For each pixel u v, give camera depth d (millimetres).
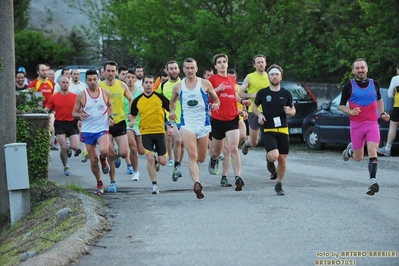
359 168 33281
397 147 38750
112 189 26906
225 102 26031
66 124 33156
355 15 51719
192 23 59281
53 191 26031
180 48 60031
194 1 59531
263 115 24453
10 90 24328
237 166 25797
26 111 27141
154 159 26188
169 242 17719
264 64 31234
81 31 87625
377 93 24859
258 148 45281
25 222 23062
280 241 17531
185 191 26531
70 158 40094
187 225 19656
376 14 46531
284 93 24484
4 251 20188
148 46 61062
